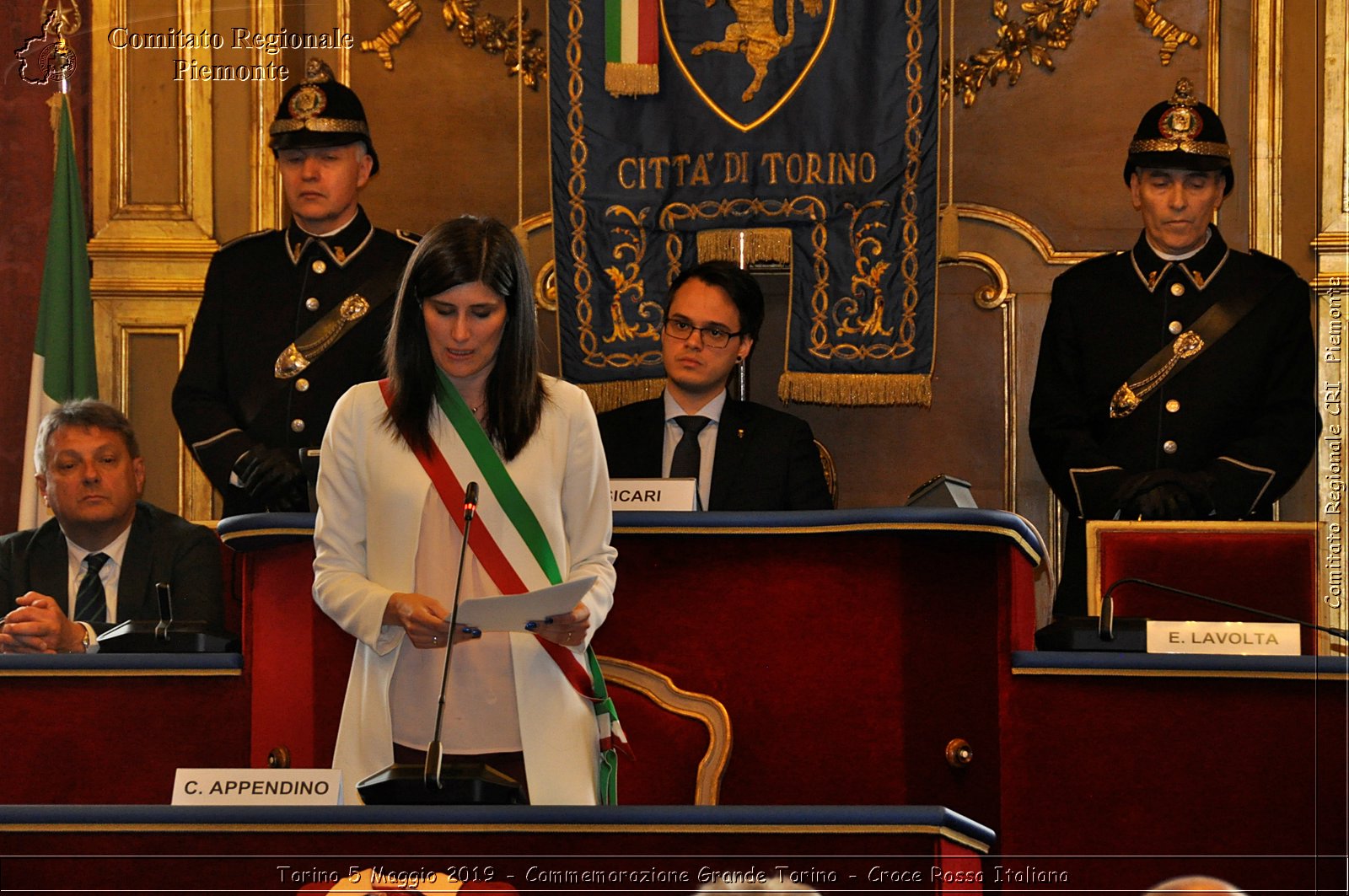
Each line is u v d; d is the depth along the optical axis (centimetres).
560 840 637
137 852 648
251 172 1619
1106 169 1623
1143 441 1326
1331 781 890
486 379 812
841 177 1473
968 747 912
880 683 925
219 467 1255
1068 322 1370
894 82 1476
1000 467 1599
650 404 1195
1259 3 1600
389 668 788
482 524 795
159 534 1160
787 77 1484
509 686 795
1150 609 1136
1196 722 902
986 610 915
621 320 1474
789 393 1470
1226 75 1612
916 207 1469
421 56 1647
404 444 804
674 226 1480
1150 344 1346
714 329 1159
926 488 1043
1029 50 1631
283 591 934
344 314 1327
